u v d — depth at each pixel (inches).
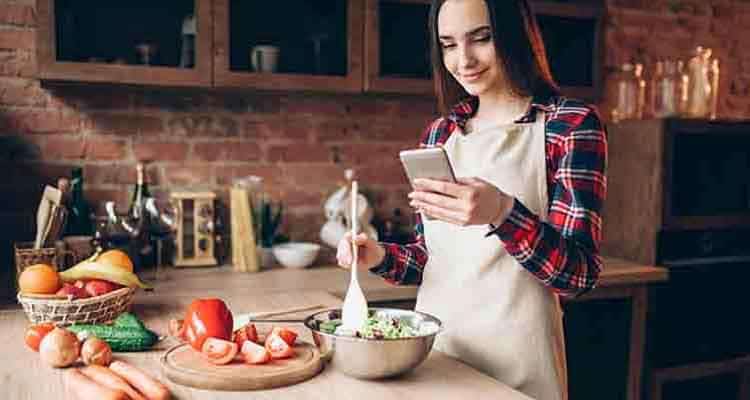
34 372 48.6
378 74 99.0
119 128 100.2
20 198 96.4
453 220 46.4
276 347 49.1
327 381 46.9
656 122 100.9
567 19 114.0
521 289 56.3
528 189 56.9
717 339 107.7
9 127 95.3
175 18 99.3
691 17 129.5
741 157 111.0
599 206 52.0
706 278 105.3
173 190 103.1
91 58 91.4
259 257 99.7
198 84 91.4
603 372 102.2
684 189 107.3
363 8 97.9
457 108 63.9
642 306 100.0
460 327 58.0
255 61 96.2
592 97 112.9
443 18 56.2
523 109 59.6
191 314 50.9
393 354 45.6
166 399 42.4
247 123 106.2
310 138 109.7
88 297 59.5
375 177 113.8
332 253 106.6
